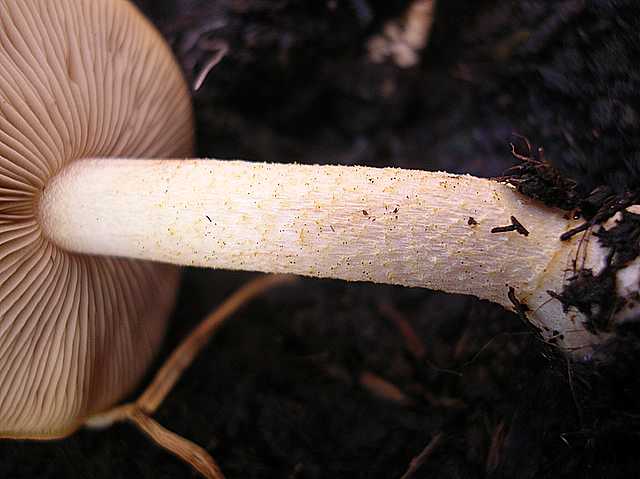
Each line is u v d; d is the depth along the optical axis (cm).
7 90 7
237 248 8
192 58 11
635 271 7
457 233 7
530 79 10
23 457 9
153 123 10
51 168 8
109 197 8
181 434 10
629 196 7
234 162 8
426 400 10
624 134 9
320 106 12
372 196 7
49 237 8
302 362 10
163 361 11
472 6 11
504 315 9
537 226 7
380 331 11
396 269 7
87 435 10
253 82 11
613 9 9
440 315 11
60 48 8
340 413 10
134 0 11
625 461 8
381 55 12
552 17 10
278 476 9
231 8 11
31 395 8
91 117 8
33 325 8
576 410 8
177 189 8
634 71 9
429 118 12
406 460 9
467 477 9
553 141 10
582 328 7
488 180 7
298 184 7
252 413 10
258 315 11
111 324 9
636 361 7
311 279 11
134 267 10
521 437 8
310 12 11
